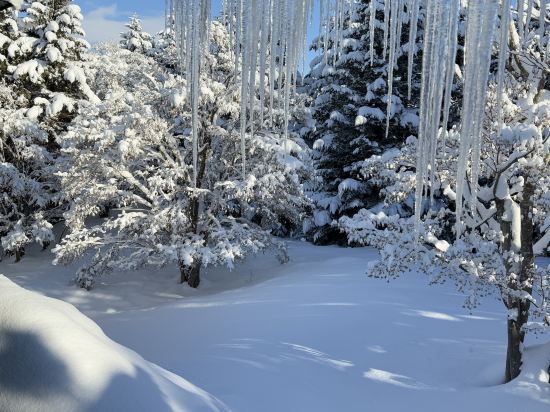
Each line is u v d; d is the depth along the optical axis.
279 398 5.27
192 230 14.62
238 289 13.02
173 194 14.02
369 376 6.12
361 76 19.67
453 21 1.55
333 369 6.31
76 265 17.50
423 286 10.76
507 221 5.90
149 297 14.10
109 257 14.36
